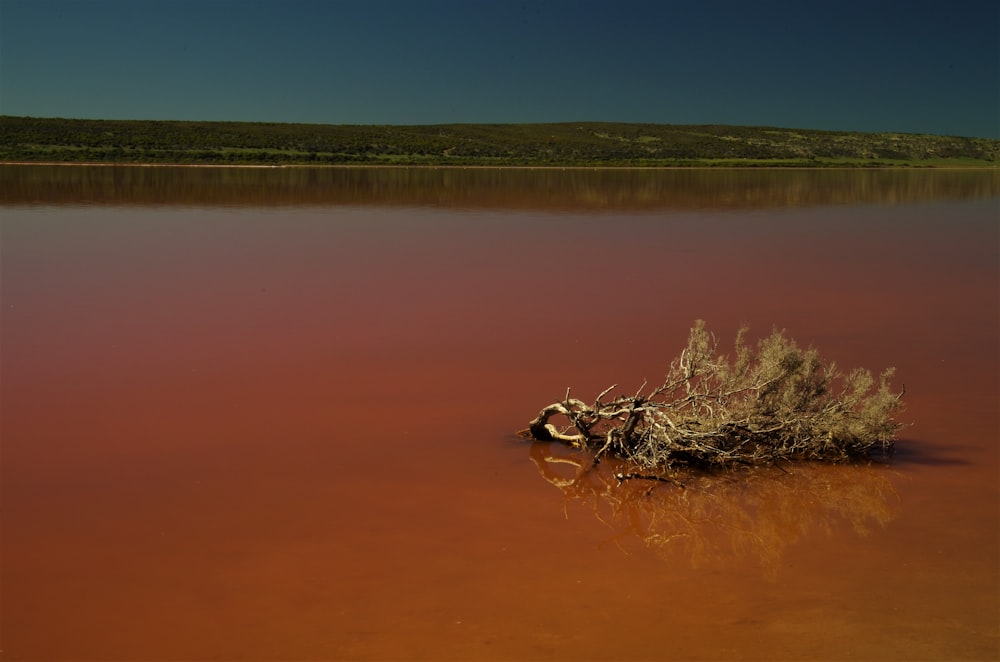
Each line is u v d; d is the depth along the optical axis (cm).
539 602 520
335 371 1018
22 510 643
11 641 480
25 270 1681
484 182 5275
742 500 676
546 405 895
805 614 505
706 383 786
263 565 563
